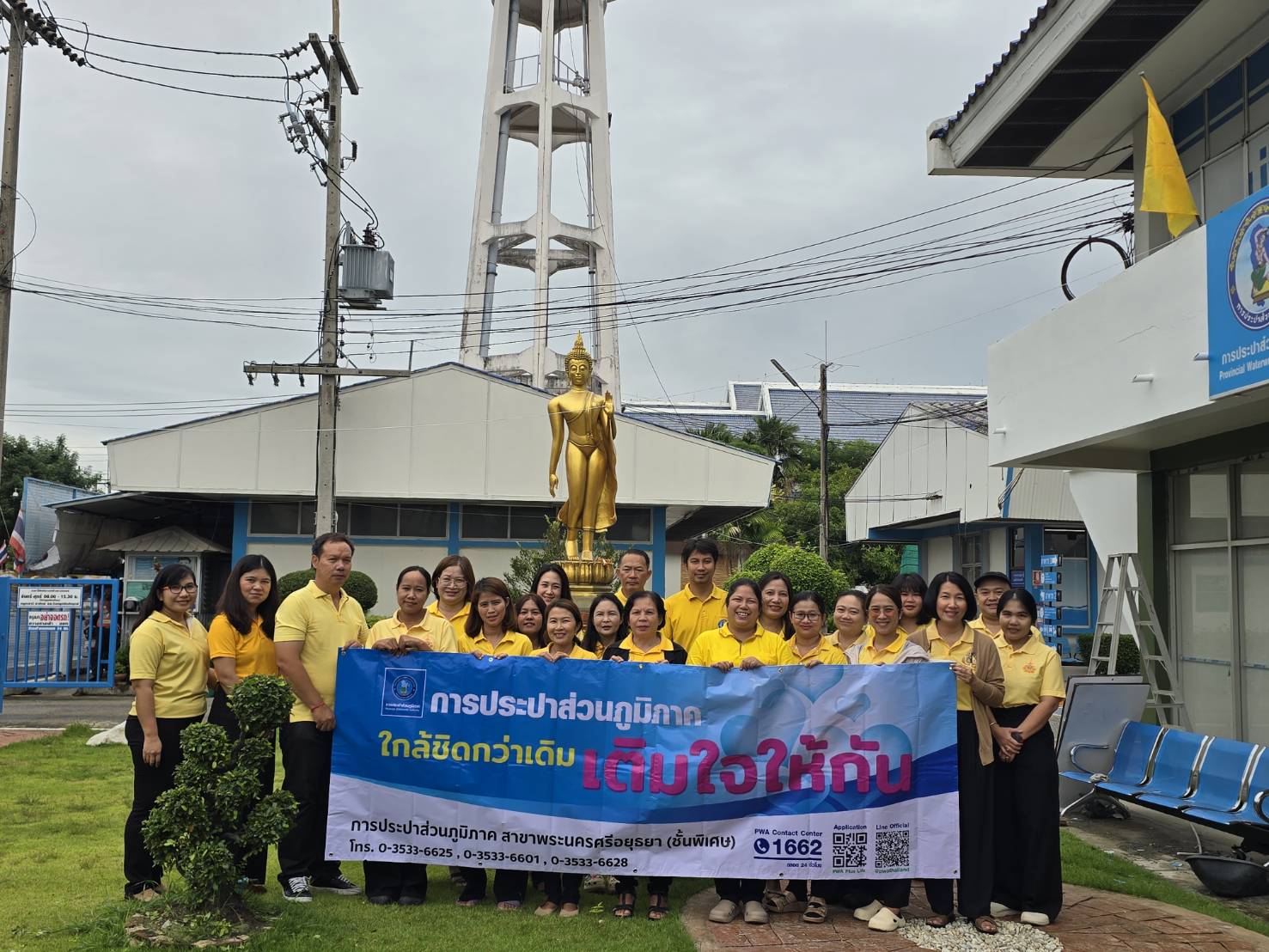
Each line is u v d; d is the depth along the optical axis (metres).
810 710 5.61
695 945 5.09
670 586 31.84
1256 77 9.20
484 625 6.22
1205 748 7.36
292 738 5.68
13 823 7.52
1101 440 9.60
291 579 18.36
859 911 5.58
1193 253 7.95
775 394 55.06
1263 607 9.37
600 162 26.62
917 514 25.64
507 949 4.92
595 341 25.91
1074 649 23.89
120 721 14.12
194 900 5.00
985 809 5.52
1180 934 5.42
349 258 18.66
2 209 15.24
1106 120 10.89
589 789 5.58
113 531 25.20
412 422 22.77
